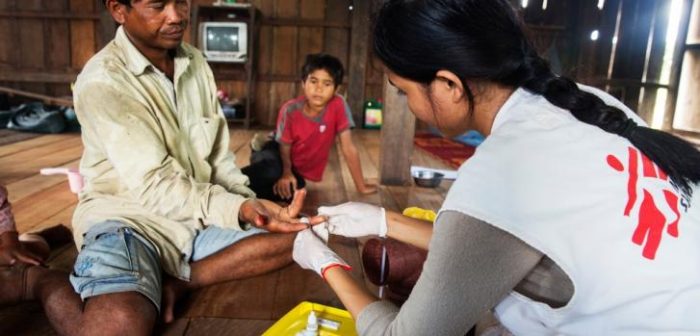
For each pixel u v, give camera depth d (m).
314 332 1.24
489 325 1.45
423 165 4.25
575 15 6.53
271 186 2.76
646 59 5.83
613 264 0.72
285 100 6.69
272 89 6.66
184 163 1.62
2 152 4.14
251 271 1.75
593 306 0.75
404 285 1.53
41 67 6.45
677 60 5.48
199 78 1.73
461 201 0.75
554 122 0.79
